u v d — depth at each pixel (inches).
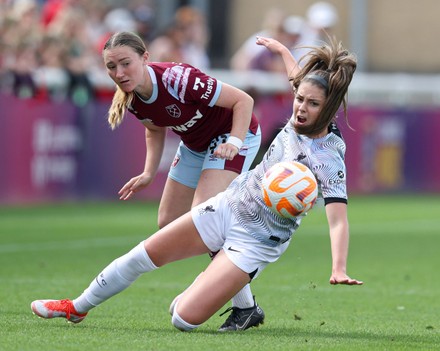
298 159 812.0
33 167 2001.7
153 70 871.1
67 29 2110.0
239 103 882.1
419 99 2780.5
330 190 802.8
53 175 2038.6
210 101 879.7
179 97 879.1
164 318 916.6
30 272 1240.8
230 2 3400.6
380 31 3393.2
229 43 3403.1
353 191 2511.1
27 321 861.8
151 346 739.4
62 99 2094.0
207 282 797.2
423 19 3420.3
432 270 1362.0
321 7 2500.0
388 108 2561.5
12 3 2199.8
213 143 911.0
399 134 2588.6
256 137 928.9
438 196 2625.5
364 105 2511.1
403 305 1061.8
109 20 2516.0
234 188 817.5
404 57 3417.8
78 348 723.4
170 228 816.3
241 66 2482.8
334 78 793.6
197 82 876.0
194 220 810.8
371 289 1178.6
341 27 3363.7
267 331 861.2
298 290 1152.2
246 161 915.4
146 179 941.8
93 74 2187.5
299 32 2416.3
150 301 1032.8
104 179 2123.5
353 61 805.9
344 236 790.5
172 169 948.6
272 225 799.7
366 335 850.8
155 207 2122.3
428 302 1087.6
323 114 796.0
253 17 3412.9
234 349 737.6
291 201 786.2
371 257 1488.7
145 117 901.2
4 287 1108.5
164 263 821.9
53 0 2294.5
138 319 904.9
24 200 1994.3
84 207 2055.9
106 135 2112.5
